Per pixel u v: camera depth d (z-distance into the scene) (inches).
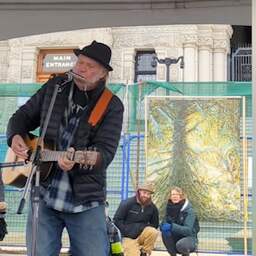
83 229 99.7
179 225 301.0
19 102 364.8
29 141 103.2
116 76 812.6
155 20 186.9
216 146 337.1
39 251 99.0
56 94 99.1
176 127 342.3
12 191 327.6
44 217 100.5
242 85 351.9
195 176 337.4
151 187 292.4
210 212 335.3
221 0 174.6
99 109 100.9
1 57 831.7
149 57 823.1
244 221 327.0
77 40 814.5
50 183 100.1
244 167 330.3
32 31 198.4
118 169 362.9
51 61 824.3
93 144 100.3
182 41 807.1
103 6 183.2
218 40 816.3
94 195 100.1
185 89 361.7
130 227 284.0
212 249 335.3
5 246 338.3
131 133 360.8
